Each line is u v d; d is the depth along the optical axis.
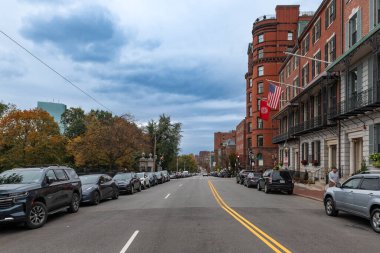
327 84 26.09
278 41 64.75
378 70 19.09
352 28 24.08
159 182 42.47
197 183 42.50
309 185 29.88
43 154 35.91
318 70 32.28
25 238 9.50
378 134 19.95
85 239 9.08
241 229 10.27
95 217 13.16
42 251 7.90
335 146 28.16
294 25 64.62
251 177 32.28
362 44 18.72
